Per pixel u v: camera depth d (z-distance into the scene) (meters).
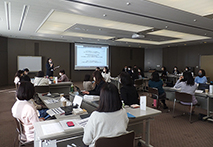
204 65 11.88
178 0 4.18
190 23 5.86
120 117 1.52
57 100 3.33
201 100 4.52
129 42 11.50
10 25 6.37
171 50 13.98
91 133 1.47
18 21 5.78
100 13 4.76
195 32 7.33
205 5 4.50
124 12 4.69
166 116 4.41
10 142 2.91
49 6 4.25
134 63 15.13
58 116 2.27
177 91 4.48
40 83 4.94
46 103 3.12
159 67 14.84
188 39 10.42
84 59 12.02
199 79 6.00
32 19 5.53
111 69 13.81
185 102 4.02
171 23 5.82
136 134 2.78
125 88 2.93
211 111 4.17
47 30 7.88
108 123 1.45
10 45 9.70
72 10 4.52
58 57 11.33
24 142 2.11
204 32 7.32
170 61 14.08
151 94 4.95
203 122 3.97
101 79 3.51
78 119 2.12
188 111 4.85
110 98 1.49
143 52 15.70
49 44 10.97
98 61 12.62
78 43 11.67
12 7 4.36
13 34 8.37
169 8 4.40
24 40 10.10
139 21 5.57
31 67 10.22
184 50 13.10
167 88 4.89
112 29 7.22
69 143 2.23
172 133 3.34
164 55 14.52
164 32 8.35
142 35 7.87
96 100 3.08
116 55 14.06
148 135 2.72
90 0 3.88
